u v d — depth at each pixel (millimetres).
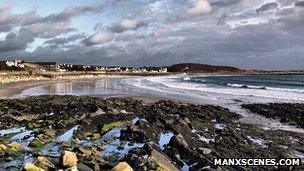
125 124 26750
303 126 30000
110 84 97188
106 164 16094
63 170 14984
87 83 102562
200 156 17578
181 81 122188
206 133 25344
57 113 33500
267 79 151750
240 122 32094
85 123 26594
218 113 36250
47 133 23359
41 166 15219
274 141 23594
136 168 15328
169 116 31109
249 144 22250
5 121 29141
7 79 102938
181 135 22625
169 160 17391
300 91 68188
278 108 40281
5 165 16516
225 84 100625
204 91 69312
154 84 97375
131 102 45219
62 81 113250
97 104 40125
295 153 20609
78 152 18438
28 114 32844
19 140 22250
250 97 56125
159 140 22047
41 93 65500
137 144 21031
